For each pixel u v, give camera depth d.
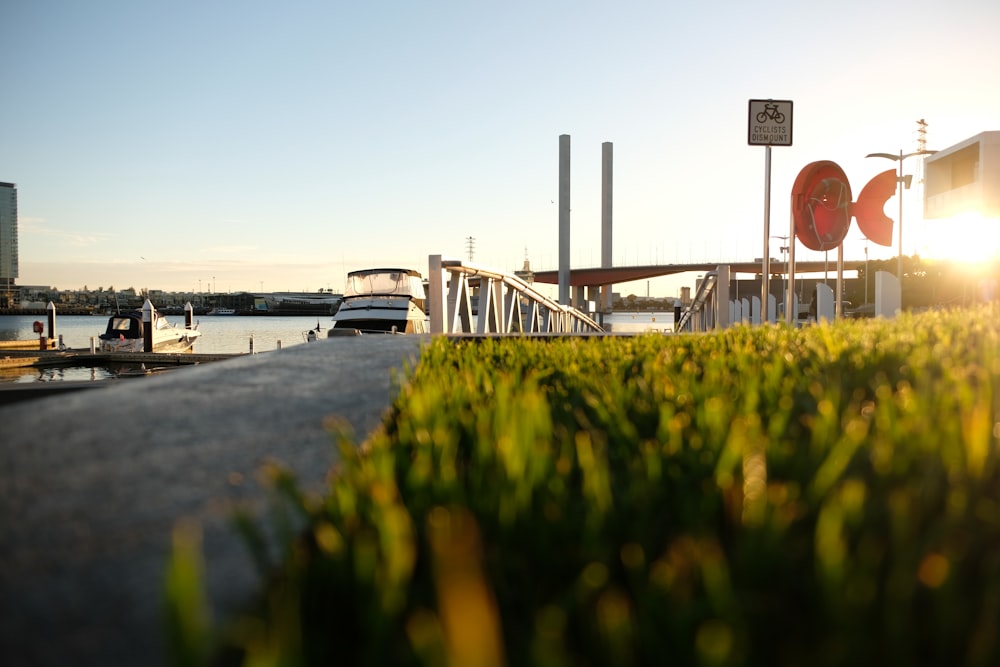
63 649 0.91
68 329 93.25
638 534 1.21
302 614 1.04
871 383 2.67
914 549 1.14
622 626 0.91
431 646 0.77
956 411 1.97
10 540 1.21
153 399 2.31
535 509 1.29
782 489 1.31
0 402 4.89
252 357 3.83
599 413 2.11
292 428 2.03
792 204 10.59
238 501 1.43
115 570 1.12
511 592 1.18
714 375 2.56
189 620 0.73
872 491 1.43
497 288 10.48
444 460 1.52
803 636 1.02
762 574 1.09
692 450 1.67
